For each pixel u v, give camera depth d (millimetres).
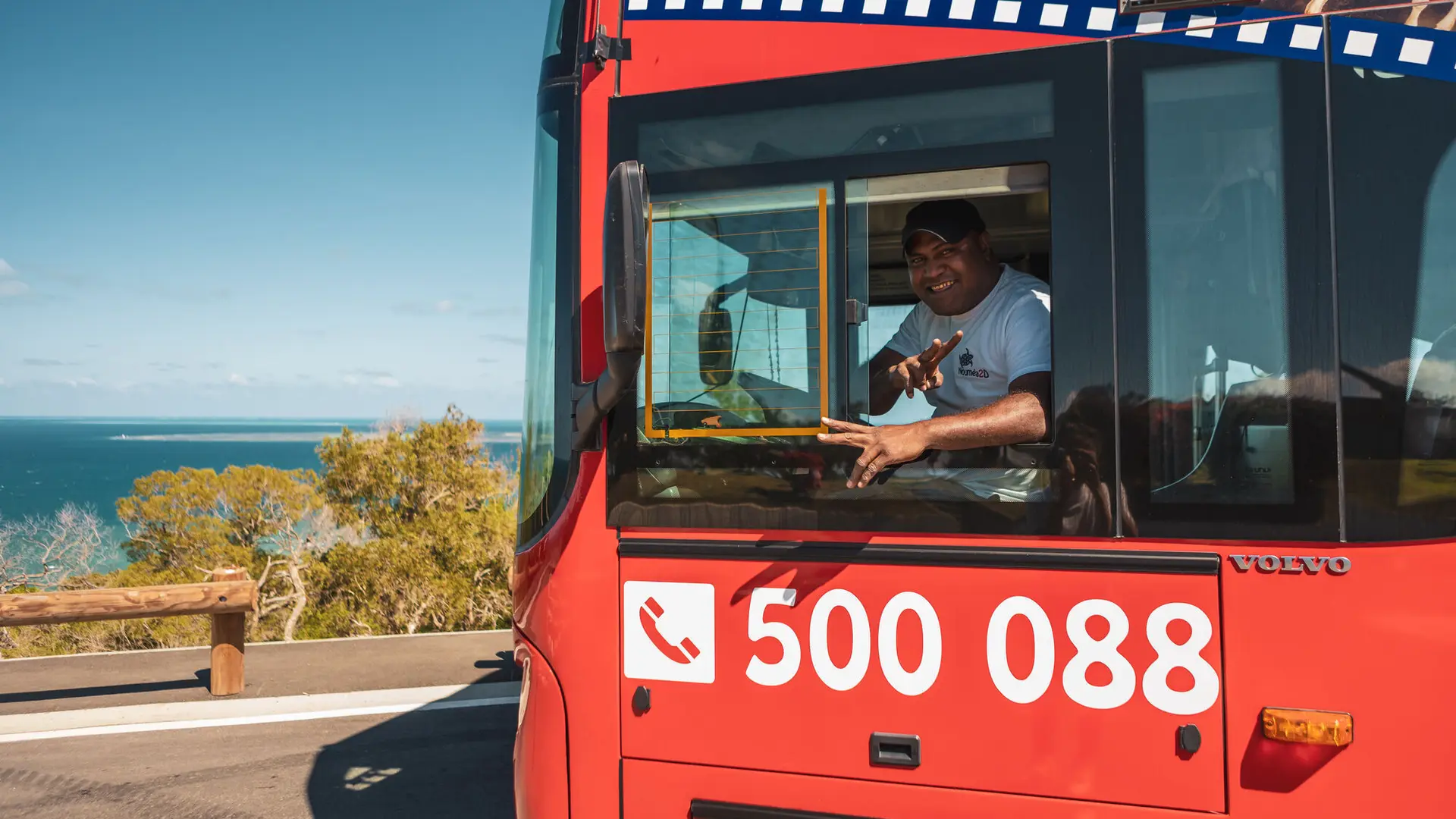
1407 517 2049
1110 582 2191
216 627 6512
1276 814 2055
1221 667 2107
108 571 23812
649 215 2629
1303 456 2104
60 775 5090
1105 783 2174
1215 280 2191
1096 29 2307
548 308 2812
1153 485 2188
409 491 23922
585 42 2766
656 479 2574
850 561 2379
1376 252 2113
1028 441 2297
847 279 2463
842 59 2506
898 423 2576
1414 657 2010
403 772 5125
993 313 2568
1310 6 2172
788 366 2496
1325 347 2115
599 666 2594
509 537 23391
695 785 2490
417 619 22844
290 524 23953
